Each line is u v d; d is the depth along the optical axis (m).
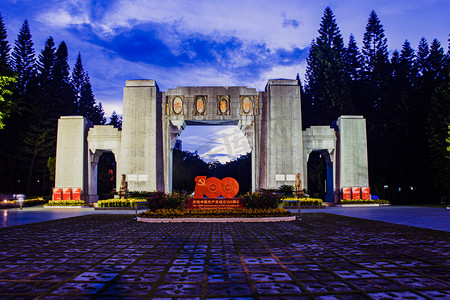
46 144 43.28
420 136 39.31
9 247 8.38
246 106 29.58
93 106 58.75
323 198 42.38
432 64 40.09
